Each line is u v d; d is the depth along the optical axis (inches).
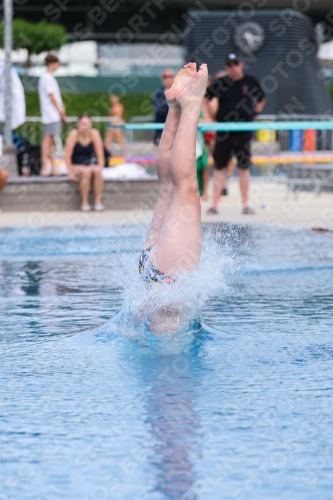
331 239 587.5
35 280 421.1
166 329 282.2
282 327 297.1
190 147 277.1
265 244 555.2
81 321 310.8
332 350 261.7
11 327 300.8
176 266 278.5
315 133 1316.4
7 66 908.6
